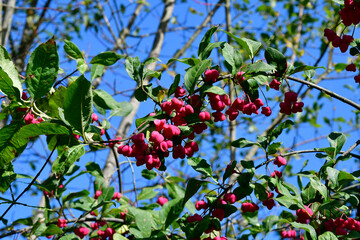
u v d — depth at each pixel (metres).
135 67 2.80
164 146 2.41
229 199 2.70
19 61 6.09
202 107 2.65
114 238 3.00
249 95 2.94
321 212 3.02
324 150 3.07
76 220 3.46
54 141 2.80
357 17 2.99
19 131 2.34
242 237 3.81
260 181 3.22
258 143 3.03
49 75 2.36
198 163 2.84
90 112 2.31
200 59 2.69
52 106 2.67
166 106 2.50
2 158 2.48
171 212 3.03
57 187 3.35
